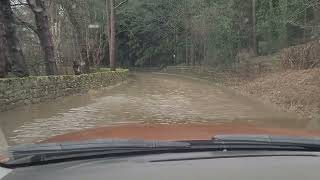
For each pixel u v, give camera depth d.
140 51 78.25
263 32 41.44
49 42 24.61
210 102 20.06
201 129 3.23
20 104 16.80
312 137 2.73
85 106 17.80
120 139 2.52
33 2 24.28
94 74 28.59
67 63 33.91
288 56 30.67
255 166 2.22
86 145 2.38
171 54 75.12
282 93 20.80
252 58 40.44
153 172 2.13
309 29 32.75
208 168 2.19
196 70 52.72
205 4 49.69
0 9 19.12
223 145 2.50
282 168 2.20
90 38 40.31
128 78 46.00
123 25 73.19
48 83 19.77
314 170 2.17
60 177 2.09
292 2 32.22
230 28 44.44
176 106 18.14
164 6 69.44
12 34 19.42
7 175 2.15
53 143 2.46
